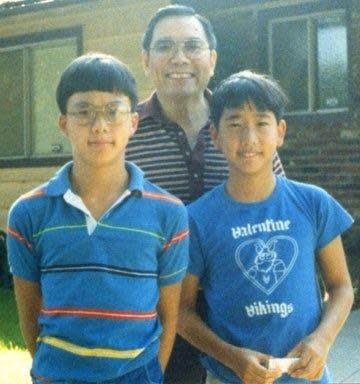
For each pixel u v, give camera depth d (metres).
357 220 9.59
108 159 2.60
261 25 10.05
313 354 2.73
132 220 2.58
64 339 2.51
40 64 11.13
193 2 10.21
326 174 9.82
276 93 2.95
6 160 11.52
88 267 2.52
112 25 10.20
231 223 2.90
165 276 2.69
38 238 2.59
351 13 9.47
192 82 3.35
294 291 2.82
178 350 3.35
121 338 2.53
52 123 11.06
